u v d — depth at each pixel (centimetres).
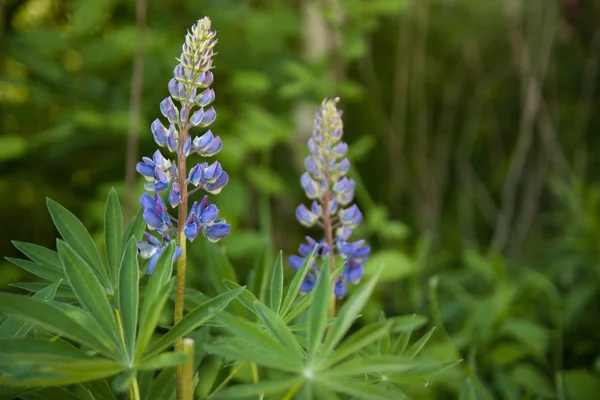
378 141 361
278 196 291
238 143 234
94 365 99
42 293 109
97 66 247
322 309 103
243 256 222
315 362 101
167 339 103
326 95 240
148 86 249
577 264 232
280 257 115
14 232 262
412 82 364
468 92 383
